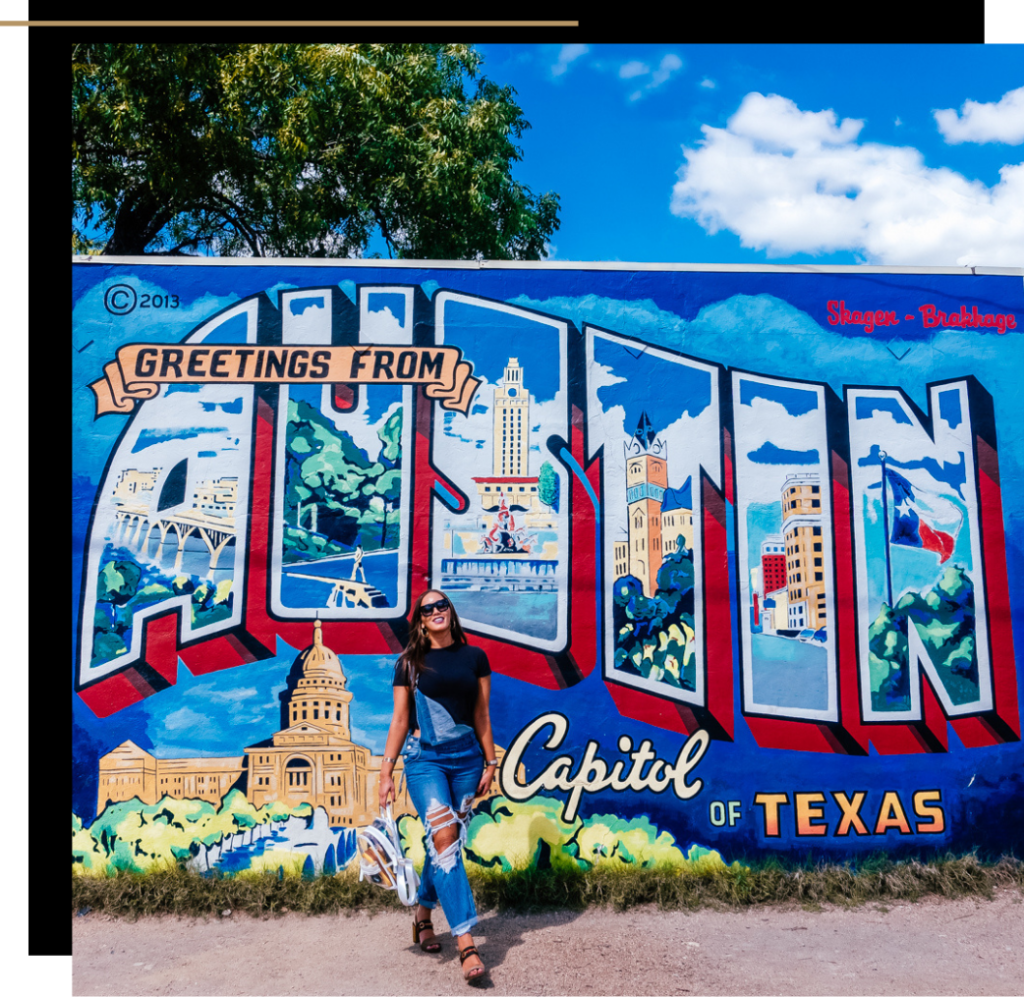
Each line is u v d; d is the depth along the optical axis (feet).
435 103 39.68
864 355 16.71
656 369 16.43
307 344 16.10
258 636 15.37
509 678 15.46
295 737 15.10
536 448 16.10
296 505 15.72
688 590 15.92
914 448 16.56
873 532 16.30
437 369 16.17
